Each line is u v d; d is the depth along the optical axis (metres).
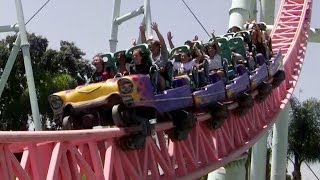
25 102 49.06
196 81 16.86
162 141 14.98
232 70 20.31
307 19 34.28
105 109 12.99
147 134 13.08
